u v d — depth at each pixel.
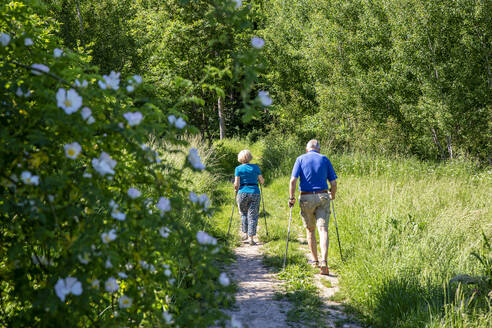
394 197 6.93
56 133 1.65
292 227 7.16
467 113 12.29
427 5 12.09
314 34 17.30
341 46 15.70
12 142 1.53
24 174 1.49
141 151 1.69
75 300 1.56
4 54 1.72
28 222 1.73
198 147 9.95
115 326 1.84
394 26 13.18
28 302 1.94
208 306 1.80
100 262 1.63
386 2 13.44
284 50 19.78
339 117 15.46
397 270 4.12
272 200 9.40
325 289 4.39
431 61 12.57
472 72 12.26
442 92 12.64
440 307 3.47
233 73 1.80
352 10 15.45
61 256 1.70
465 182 9.12
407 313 3.46
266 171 13.53
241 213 6.39
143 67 14.48
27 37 1.70
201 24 12.35
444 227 5.22
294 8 21.42
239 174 6.38
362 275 4.37
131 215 1.71
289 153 14.18
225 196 8.99
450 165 11.22
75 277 1.58
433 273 3.96
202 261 1.72
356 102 14.42
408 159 11.97
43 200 1.62
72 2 14.38
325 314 3.72
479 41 12.00
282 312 3.71
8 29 2.38
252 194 6.25
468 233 5.23
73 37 13.71
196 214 1.86
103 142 1.76
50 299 1.57
